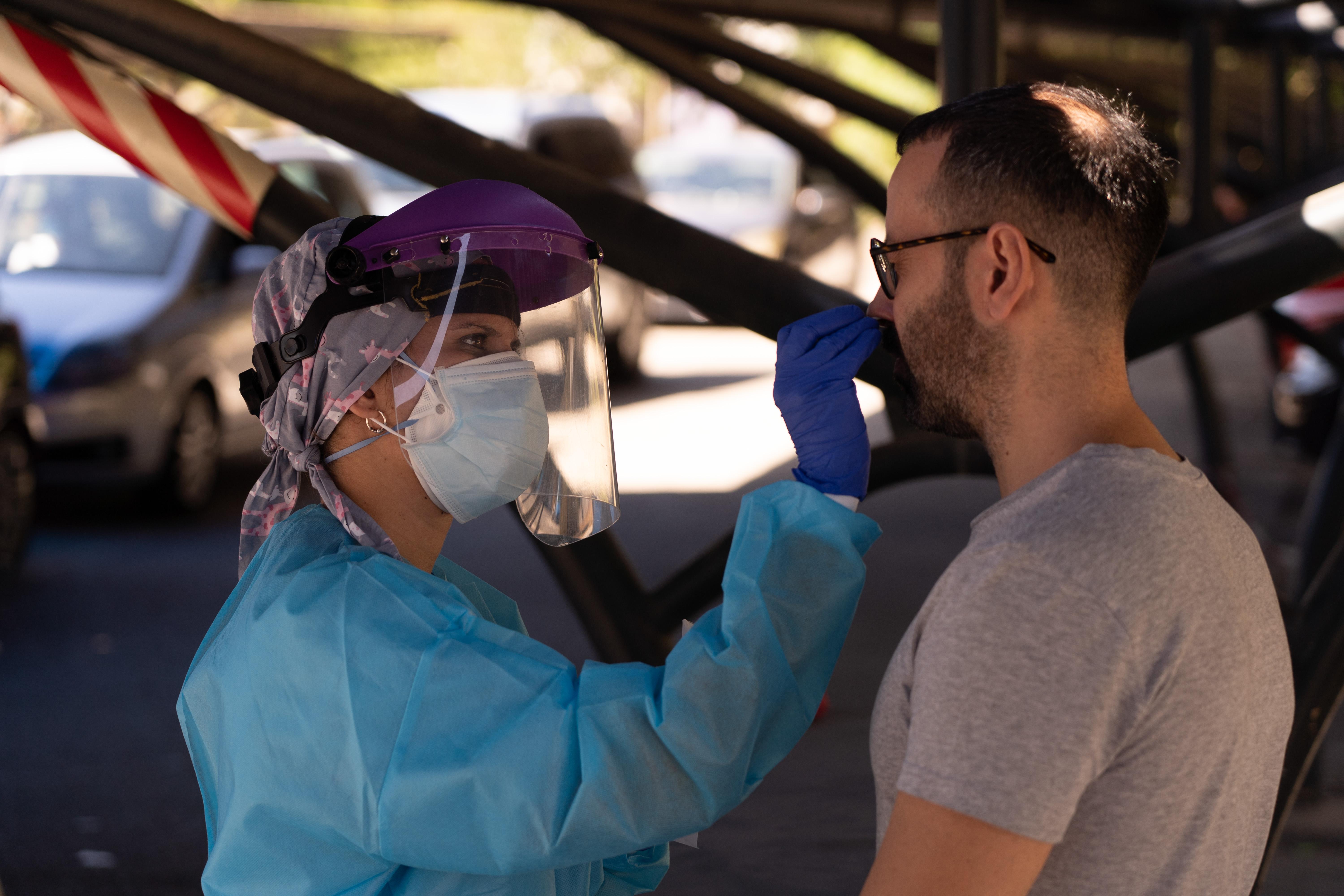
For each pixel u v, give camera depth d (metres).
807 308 2.66
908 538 7.80
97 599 6.58
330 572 1.56
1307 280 2.61
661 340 16.31
